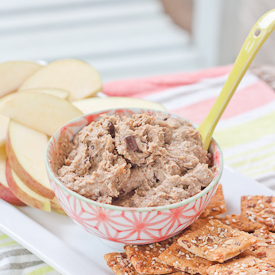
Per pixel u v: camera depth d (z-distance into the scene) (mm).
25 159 470
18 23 1347
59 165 435
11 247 450
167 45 1412
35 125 497
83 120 454
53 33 1368
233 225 456
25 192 466
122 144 423
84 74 585
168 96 647
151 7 1477
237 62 433
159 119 451
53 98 505
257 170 543
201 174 418
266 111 629
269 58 1236
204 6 1307
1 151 498
